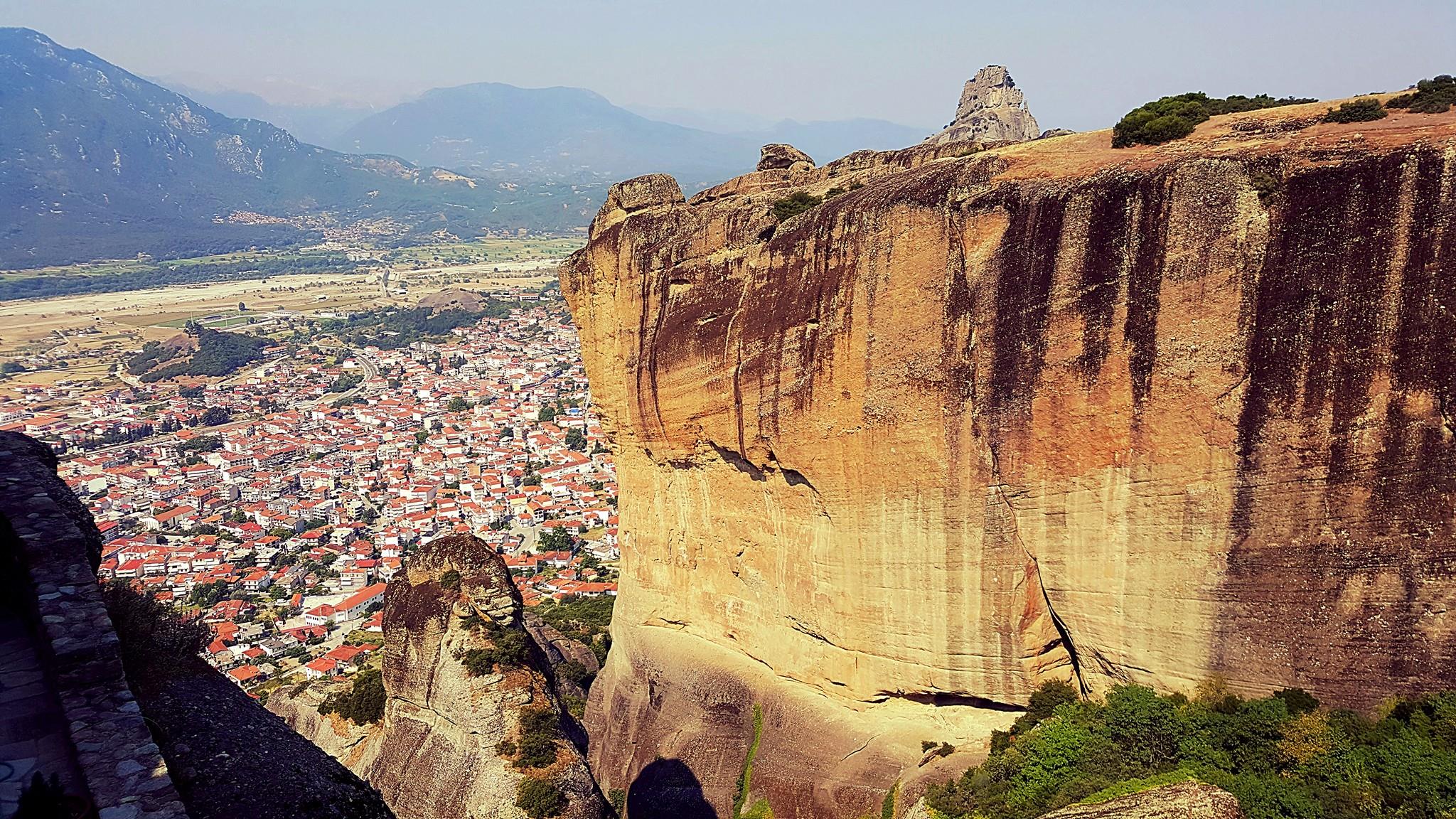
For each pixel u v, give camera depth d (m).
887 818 46.44
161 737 29.86
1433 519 33.78
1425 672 34.59
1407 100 38.91
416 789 49.94
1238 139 39.88
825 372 49.12
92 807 18.69
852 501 49.22
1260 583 37.22
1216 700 38.47
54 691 21.48
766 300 52.31
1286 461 36.03
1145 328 38.50
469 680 50.12
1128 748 38.72
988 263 42.72
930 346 44.78
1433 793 31.70
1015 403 42.47
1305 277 35.12
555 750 47.81
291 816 30.23
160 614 35.56
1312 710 36.38
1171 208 37.56
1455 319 32.69
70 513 28.33
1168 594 39.41
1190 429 37.88
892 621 48.94
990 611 45.41
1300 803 32.75
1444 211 32.66
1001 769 41.47
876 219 46.19
